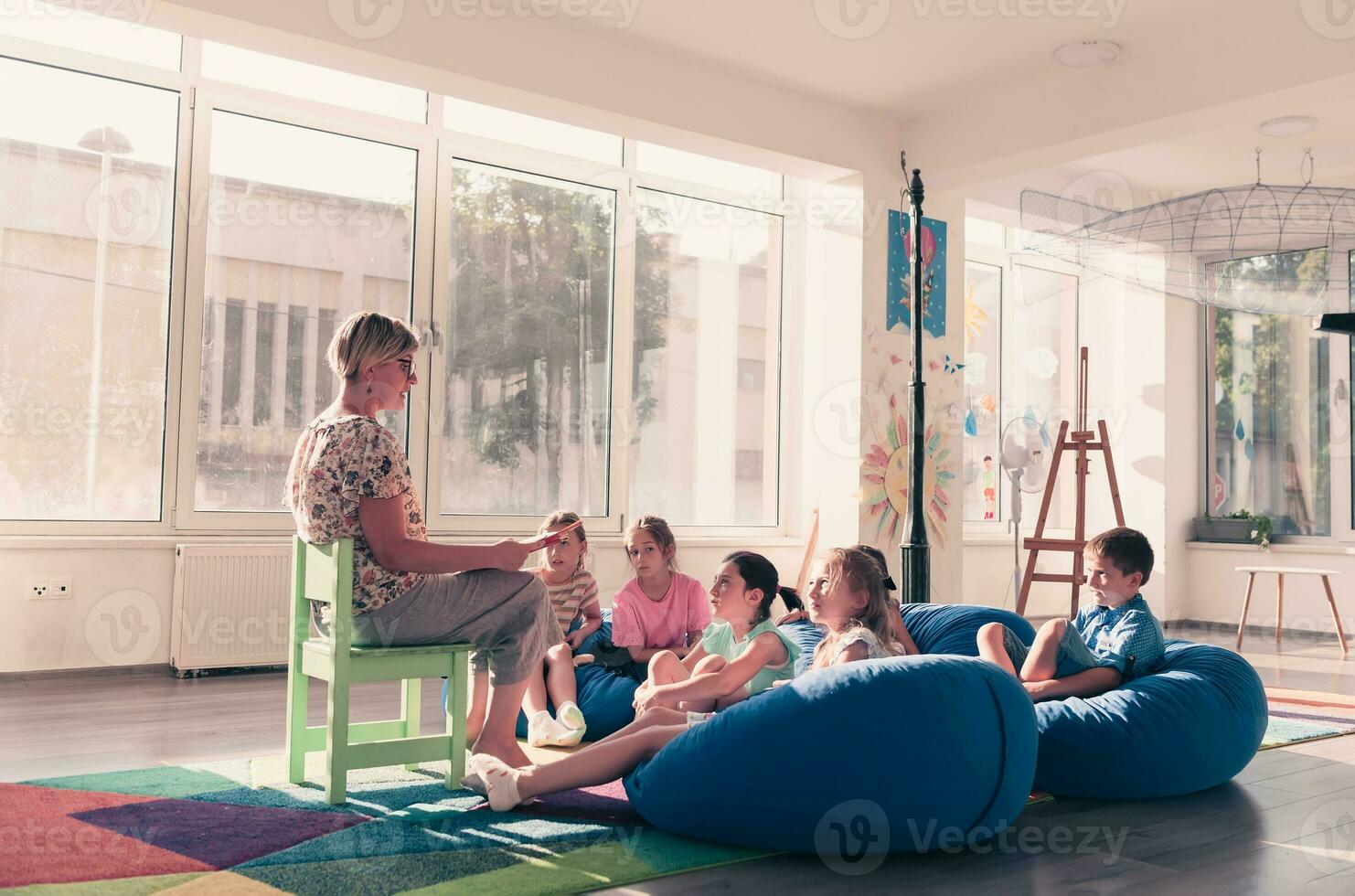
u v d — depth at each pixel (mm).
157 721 3369
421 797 2426
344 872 1889
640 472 5918
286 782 2561
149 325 4512
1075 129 4926
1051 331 7801
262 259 4770
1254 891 1908
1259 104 4418
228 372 4672
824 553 2547
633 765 2293
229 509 4668
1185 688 2658
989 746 2064
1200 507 7582
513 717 2529
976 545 7289
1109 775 2545
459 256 5293
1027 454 6680
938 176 5559
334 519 2354
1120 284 7629
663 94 4793
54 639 4195
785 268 6535
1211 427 7551
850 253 5574
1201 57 4488
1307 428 7098
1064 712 2607
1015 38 4621
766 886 1894
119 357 4445
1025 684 2812
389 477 2354
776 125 5172
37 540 4152
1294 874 2006
